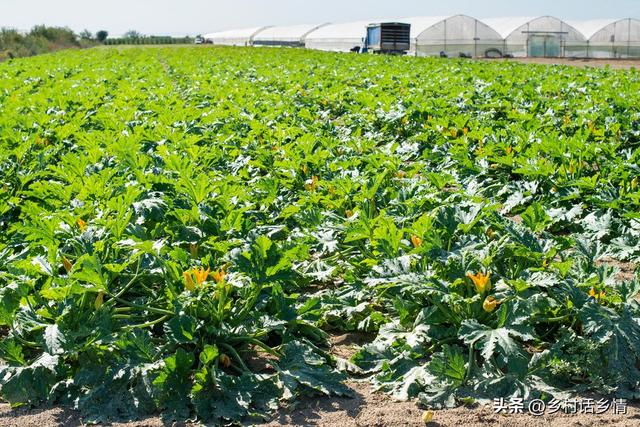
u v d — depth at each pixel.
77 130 12.14
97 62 34.59
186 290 4.92
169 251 5.60
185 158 8.35
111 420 4.21
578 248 5.56
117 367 4.45
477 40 53.66
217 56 39.34
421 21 57.16
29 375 4.43
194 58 37.69
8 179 8.57
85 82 22.06
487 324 4.92
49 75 25.25
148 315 5.25
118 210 5.99
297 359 4.74
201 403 4.28
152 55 41.84
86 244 5.44
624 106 14.46
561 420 4.13
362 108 15.84
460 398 4.36
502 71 25.28
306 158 9.01
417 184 7.26
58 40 79.75
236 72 26.41
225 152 10.27
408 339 4.88
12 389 4.38
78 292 4.86
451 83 19.98
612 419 4.13
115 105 15.41
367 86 20.77
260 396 4.41
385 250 5.55
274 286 5.21
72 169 8.36
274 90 19.97
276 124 12.73
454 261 5.27
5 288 4.93
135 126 11.85
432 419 4.17
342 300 5.55
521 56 54.41
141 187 7.48
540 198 8.65
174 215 6.46
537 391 4.39
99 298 4.95
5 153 9.86
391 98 15.70
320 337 5.27
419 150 11.82
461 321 4.91
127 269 5.65
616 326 4.58
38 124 12.65
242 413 4.21
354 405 4.38
